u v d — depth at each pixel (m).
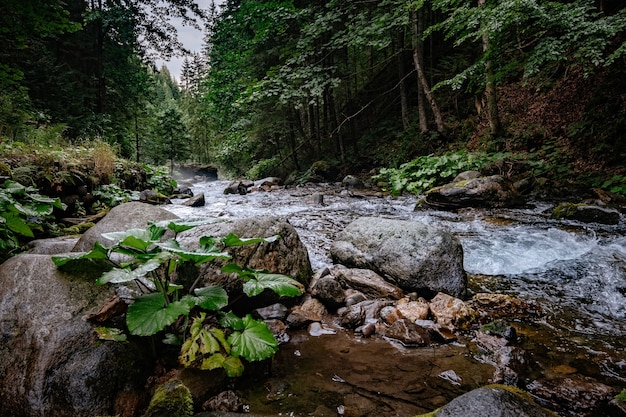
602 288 3.58
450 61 15.67
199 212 8.49
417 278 3.59
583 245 4.78
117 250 2.14
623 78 8.73
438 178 10.11
